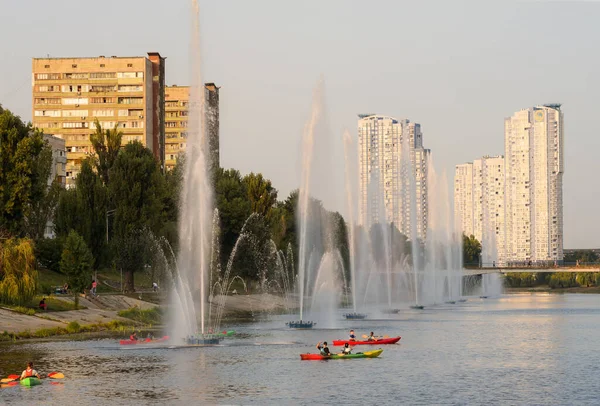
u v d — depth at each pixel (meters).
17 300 115.75
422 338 112.88
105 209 153.00
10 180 132.88
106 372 79.56
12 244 120.56
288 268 197.75
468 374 80.25
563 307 199.25
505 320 147.88
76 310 127.00
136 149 163.38
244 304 171.12
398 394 70.12
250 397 68.62
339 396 69.06
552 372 81.75
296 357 90.38
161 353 92.62
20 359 87.00
